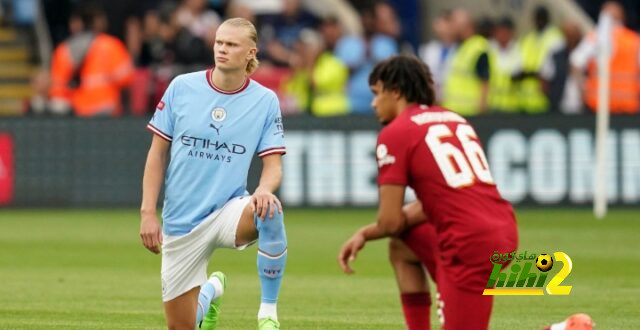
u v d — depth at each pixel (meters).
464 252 24.67
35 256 49.34
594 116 68.12
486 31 75.56
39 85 79.31
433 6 89.44
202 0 78.06
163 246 27.98
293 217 65.56
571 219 63.25
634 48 74.31
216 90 27.75
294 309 36.34
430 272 26.34
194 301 28.12
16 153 71.19
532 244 52.72
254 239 28.17
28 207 71.25
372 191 69.38
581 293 39.28
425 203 25.23
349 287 41.06
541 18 76.12
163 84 76.62
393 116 26.16
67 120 71.31
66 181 71.31
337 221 63.44
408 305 26.98
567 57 75.19
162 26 77.56
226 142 27.67
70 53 76.06
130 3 83.88
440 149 25.02
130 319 34.28
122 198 71.31
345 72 75.62
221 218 27.72
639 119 67.88
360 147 69.31
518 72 75.62
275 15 80.62
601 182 65.19
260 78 78.31
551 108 75.44
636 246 52.12
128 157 71.12
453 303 24.81
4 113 84.88
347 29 84.94
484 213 24.84
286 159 69.88
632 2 91.00
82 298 38.34
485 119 68.81
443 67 75.31
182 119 27.66
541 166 68.56
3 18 87.38
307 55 76.06
